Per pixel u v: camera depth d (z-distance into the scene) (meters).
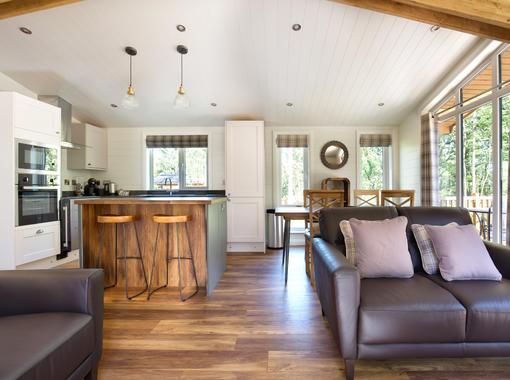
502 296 1.51
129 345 1.80
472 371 1.54
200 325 2.07
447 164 3.91
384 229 1.94
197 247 3.02
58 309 1.35
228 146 4.72
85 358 1.30
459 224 2.18
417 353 1.45
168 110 4.70
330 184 5.23
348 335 1.43
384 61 3.45
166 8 2.73
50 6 2.45
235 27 2.96
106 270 3.03
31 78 3.80
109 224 3.03
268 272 3.46
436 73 3.66
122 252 3.03
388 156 5.29
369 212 2.28
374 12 2.75
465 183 3.55
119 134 5.33
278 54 3.36
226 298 2.61
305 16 2.82
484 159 3.22
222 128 5.29
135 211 3.02
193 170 5.43
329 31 3.00
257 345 1.80
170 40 3.15
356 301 1.44
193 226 3.02
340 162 5.21
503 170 2.96
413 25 2.89
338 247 2.12
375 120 5.04
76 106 4.55
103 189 5.10
